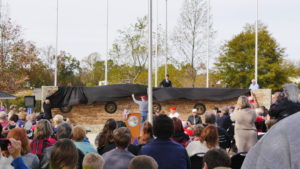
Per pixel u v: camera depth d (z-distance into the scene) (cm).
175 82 3797
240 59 5459
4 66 3594
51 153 418
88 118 2103
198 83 4412
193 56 3712
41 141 624
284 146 154
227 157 416
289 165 151
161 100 2106
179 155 534
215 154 414
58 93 2064
